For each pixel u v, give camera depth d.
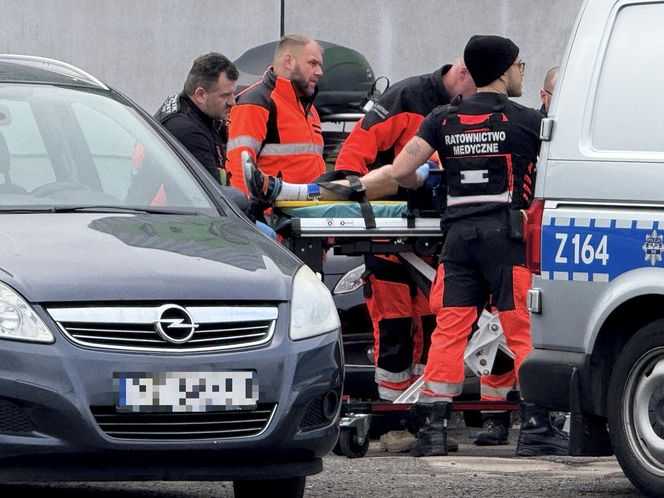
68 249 21.16
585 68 24.62
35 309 19.89
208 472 20.53
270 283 21.27
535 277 24.83
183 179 25.30
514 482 26.38
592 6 24.84
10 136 24.61
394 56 64.31
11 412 19.64
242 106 35.09
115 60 67.50
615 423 23.86
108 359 19.88
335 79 45.12
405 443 31.23
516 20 62.91
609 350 24.25
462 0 63.41
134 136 25.67
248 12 65.81
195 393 20.20
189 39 66.69
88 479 20.02
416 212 30.28
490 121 29.31
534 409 29.89
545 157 24.73
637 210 23.69
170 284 20.53
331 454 30.64
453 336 29.91
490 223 29.38
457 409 30.47
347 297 33.75
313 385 21.08
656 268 23.41
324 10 65.00
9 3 68.44
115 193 24.41
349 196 30.25
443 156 29.83
